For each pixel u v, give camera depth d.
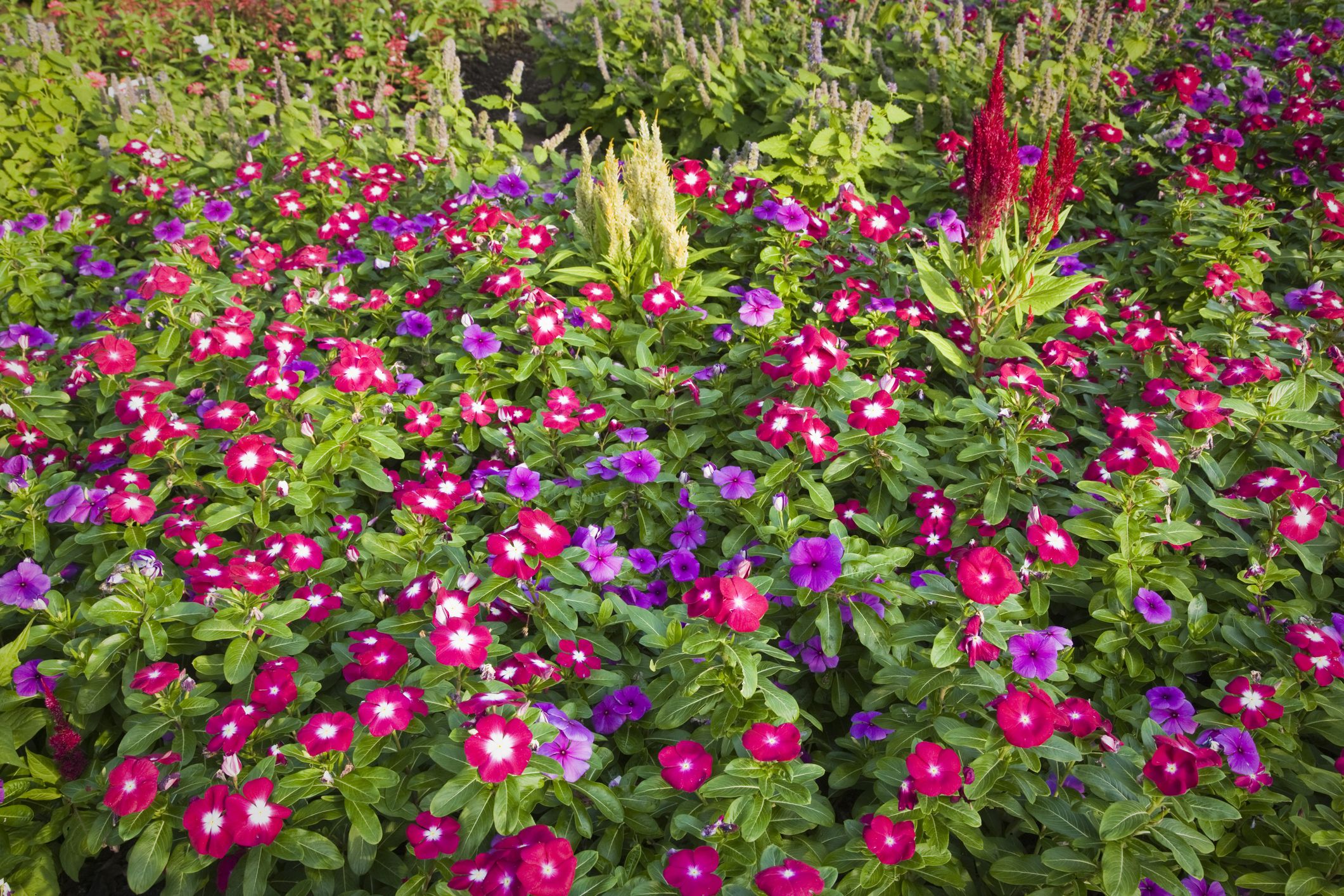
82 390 1.14
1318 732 0.75
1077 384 1.13
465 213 1.45
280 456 0.94
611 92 2.25
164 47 2.88
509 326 1.25
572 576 0.81
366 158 1.84
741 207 1.49
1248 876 0.67
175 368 1.14
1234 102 2.03
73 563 0.96
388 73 2.86
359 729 0.71
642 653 0.87
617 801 0.70
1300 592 0.87
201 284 1.23
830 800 0.81
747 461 0.97
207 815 0.64
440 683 0.74
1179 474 0.94
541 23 2.82
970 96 2.07
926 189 1.71
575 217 1.43
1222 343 1.15
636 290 1.36
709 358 1.27
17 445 1.06
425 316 1.24
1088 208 1.75
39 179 1.88
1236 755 0.69
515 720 0.65
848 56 2.29
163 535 0.90
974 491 0.95
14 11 2.83
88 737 0.82
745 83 2.09
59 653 0.85
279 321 1.29
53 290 1.49
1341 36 2.34
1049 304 1.14
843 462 0.95
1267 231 1.54
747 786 0.66
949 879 0.65
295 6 3.14
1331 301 1.17
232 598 0.78
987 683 0.68
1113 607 0.84
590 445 1.07
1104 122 1.93
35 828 0.73
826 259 1.35
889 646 0.75
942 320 1.29
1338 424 1.02
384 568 0.91
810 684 0.87
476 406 1.07
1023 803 0.70
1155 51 2.44
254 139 1.79
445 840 0.66
